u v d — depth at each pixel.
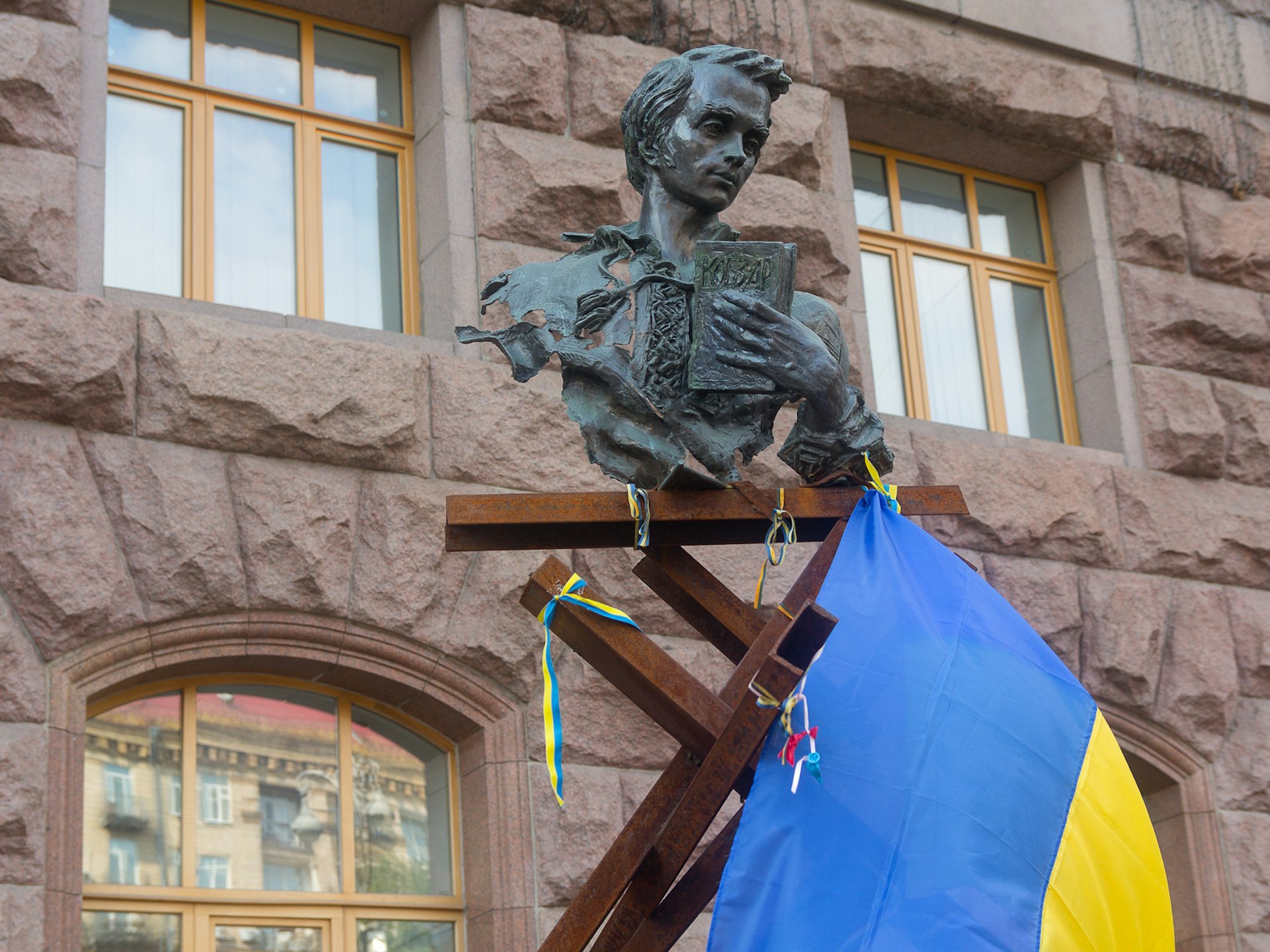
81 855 5.29
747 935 3.05
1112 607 7.72
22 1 6.44
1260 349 8.90
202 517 5.84
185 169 6.98
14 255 5.99
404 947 6.00
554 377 6.86
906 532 3.62
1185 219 9.13
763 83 3.91
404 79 7.65
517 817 6.05
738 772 3.22
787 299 3.55
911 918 3.06
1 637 5.36
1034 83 8.90
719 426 3.59
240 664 5.89
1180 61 9.46
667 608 6.60
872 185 8.85
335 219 7.29
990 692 3.38
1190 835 7.52
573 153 7.39
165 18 7.18
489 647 6.18
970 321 8.86
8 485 5.57
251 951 5.73
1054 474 7.91
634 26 7.81
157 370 5.99
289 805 5.98
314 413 6.17
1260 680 7.99
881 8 8.72
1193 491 8.35
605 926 3.54
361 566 6.09
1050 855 3.28
